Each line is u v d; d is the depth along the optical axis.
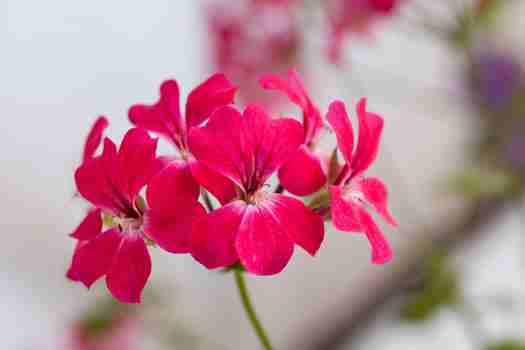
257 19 0.64
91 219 0.41
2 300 0.78
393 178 1.04
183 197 0.40
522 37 0.90
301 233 0.40
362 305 1.05
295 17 0.65
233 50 0.63
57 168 0.79
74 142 0.80
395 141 1.05
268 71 0.64
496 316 0.87
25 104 0.76
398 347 0.99
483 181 0.62
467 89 0.68
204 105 0.42
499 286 0.99
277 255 0.40
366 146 0.42
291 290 0.99
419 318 0.62
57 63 0.77
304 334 1.01
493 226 1.07
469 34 0.61
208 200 0.42
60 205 0.80
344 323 1.03
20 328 0.79
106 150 0.41
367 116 0.43
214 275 0.92
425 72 1.02
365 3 0.61
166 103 0.42
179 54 0.85
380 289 1.05
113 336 0.69
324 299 1.02
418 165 1.08
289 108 0.64
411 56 1.00
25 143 0.77
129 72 0.82
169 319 0.73
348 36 0.63
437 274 0.62
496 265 1.02
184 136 0.42
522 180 0.67
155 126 0.42
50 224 0.80
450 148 1.06
